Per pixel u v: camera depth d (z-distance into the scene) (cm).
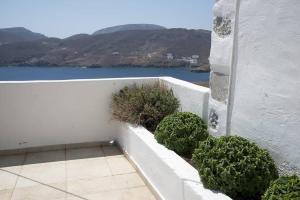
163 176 367
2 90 509
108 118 573
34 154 532
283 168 280
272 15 285
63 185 426
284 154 279
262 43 300
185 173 328
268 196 247
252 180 280
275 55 284
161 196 375
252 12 313
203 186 300
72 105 549
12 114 520
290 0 264
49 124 542
